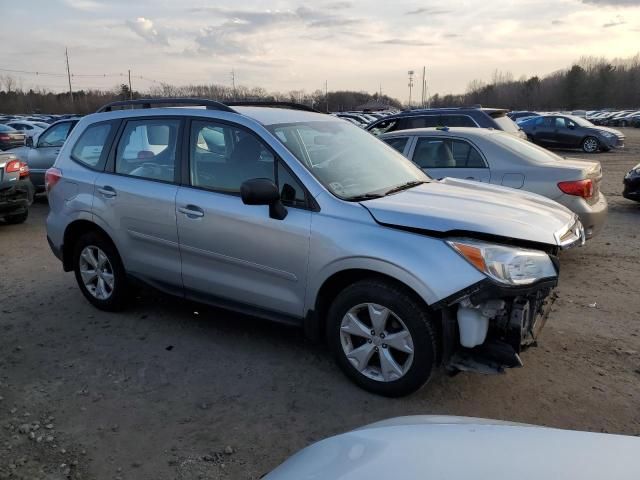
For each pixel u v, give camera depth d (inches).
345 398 139.5
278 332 179.9
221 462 116.3
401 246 128.6
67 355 165.9
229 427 128.5
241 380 149.6
